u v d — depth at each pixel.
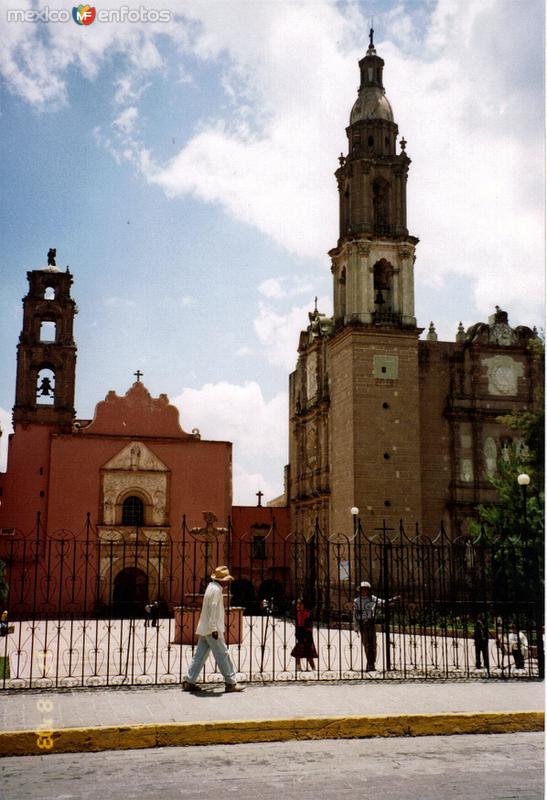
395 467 52.59
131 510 56.91
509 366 58.53
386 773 12.23
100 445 57.00
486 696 17.00
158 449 57.88
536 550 25.89
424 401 56.72
